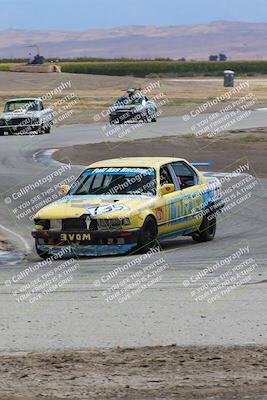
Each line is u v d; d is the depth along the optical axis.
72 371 15.23
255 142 71.94
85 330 18.89
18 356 16.53
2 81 183.75
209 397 13.42
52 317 20.31
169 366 15.42
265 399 13.28
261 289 23.08
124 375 14.87
